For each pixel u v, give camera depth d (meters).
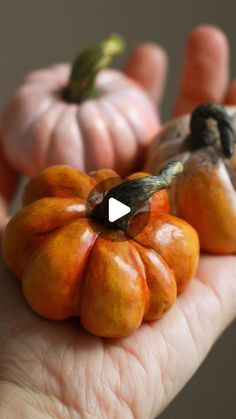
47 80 0.20
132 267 0.12
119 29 0.26
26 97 0.19
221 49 0.22
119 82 0.20
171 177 0.12
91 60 0.18
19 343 0.13
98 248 0.12
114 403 0.13
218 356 0.24
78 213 0.13
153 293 0.12
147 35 0.27
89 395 0.13
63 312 0.12
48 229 0.13
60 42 0.26
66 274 0.12
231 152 0.15
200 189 0.15
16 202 0.27
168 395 0.14
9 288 0.14
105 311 0.12
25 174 0.19
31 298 0.12
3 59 0.26
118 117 0.18
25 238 0.13
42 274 0.12
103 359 0.13
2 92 0.27
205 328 0.14
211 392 0.24
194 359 0.14
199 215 0.15
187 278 0.13
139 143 0.19
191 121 0.16
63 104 0.19
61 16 0.25
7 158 0.20
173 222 0.13
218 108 0.15
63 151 0.18
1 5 0.25
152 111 0.20
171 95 0.28
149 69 0.23
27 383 0.12
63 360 0.13
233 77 0.27
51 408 0.12
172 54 0.27
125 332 0.12
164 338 0.14
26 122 0.18
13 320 0.13
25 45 0.26
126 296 0.12
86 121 0.18
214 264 0.15
